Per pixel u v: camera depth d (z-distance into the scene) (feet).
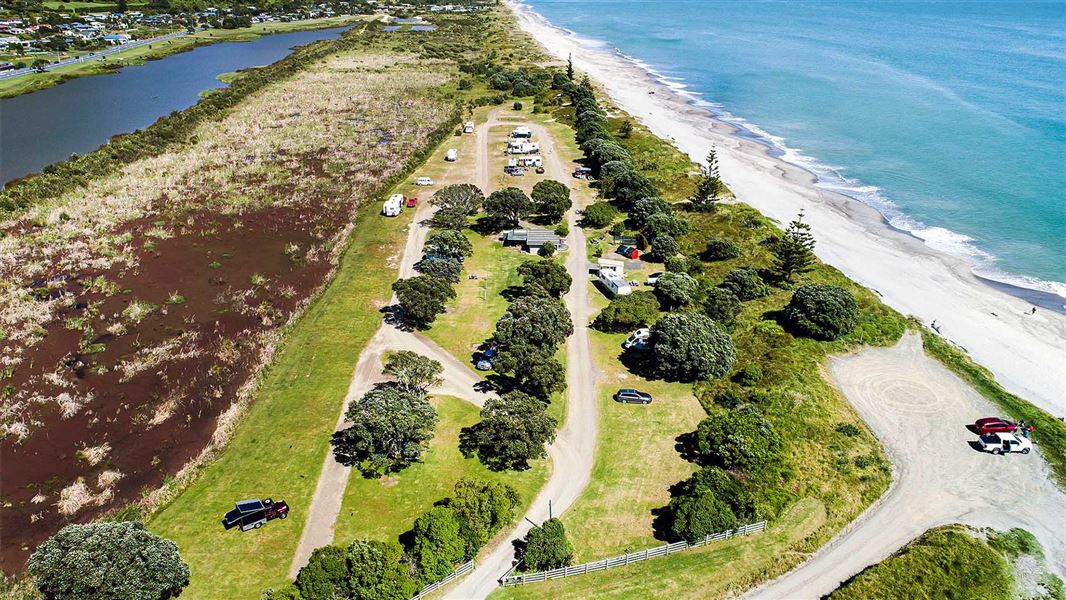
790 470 189.16
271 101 585.63
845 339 253.65
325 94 612.29
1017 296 290.56
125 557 144.05
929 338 255.29
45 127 540.52
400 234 345.10
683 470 191.72
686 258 315.17
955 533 169.99
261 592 151.64
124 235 334.24
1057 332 263.29
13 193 370.32
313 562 146.51
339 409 214.28
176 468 193.67
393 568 147.54
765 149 485.56
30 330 256.32
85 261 309.42
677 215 362.94
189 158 441.27
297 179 413.80
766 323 261.44
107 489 185.26
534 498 181.57
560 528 162.30
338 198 388.98
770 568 161.17
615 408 217.77
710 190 367.25
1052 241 336.70
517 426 183.73
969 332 264.31
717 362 226.99
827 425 207.92
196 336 257.55
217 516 173.68
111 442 203.72
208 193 390.63
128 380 232.12
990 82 655.35
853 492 184.24
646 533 171.32
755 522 173.27
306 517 173.27
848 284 291.99
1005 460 197.16
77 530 149.07
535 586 156.76
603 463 194.49
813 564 163.53
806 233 334.24
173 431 209.15
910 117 550.36
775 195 397.60
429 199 390.01
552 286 274.36
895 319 265.54
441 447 198.39
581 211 372.99
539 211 359.66
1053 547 168.25
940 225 357.00
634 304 258.37
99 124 551.59
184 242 334.24
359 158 450.30
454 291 274.36
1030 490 186.60
